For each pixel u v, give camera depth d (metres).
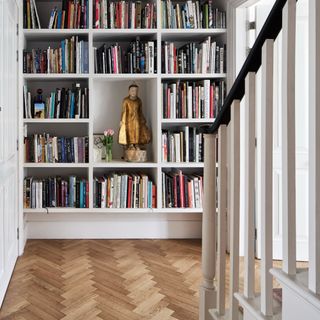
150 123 3.73
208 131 1.81
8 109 2.61
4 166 2.41
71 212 3.52
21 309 2.18
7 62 2.55
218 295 1.71
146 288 2.51
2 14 2.31
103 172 3.81
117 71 3.39
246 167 1.40
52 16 3.31
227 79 3.40
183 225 3.72
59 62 3.34
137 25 3.39
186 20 3.41
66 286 2.52
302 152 2.97
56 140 3.38
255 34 3.14
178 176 3.46
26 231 3.55
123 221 3.68
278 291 1.58
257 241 3.10
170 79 3.64
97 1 3.33
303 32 2.93
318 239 0.97
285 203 1.13
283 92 1.14
